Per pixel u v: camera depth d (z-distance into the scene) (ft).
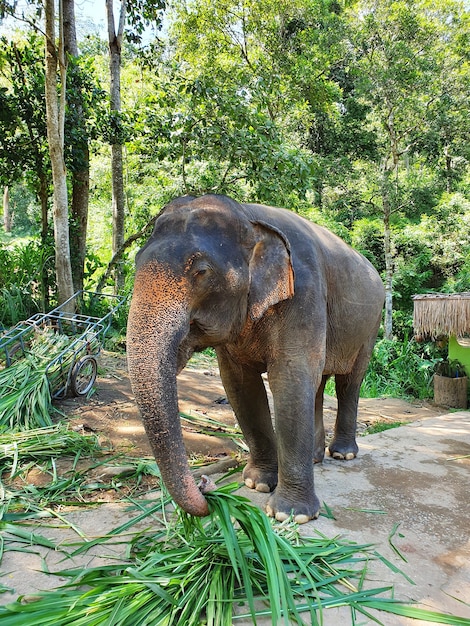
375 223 60.23
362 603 6.53
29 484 11.09
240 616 6.19
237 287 7.49
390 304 46.98
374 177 47.26
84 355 18.45
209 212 7.55
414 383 30.04
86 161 32.19
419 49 42.80
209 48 52.29
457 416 17.76
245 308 8.00
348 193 51.60
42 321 20.02
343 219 66.33
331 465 11.93
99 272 49.52
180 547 7.59
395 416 22.45
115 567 7.03
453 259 57.26
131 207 55.26
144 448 13.69
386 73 41.68
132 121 32.86
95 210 67.72
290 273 8.20
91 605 5.95
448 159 64.59
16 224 107.76
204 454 13.37
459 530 8.79
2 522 8.80
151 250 6.98
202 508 6.23
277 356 8.86
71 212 32.71
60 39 24.57
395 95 42.86
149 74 50.62
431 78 42.39
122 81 56.75
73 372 17.24
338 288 10.61
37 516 9.35
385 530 8.70
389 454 12.81
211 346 7.88
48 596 6.39
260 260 8.07
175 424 6.27
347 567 7.46
